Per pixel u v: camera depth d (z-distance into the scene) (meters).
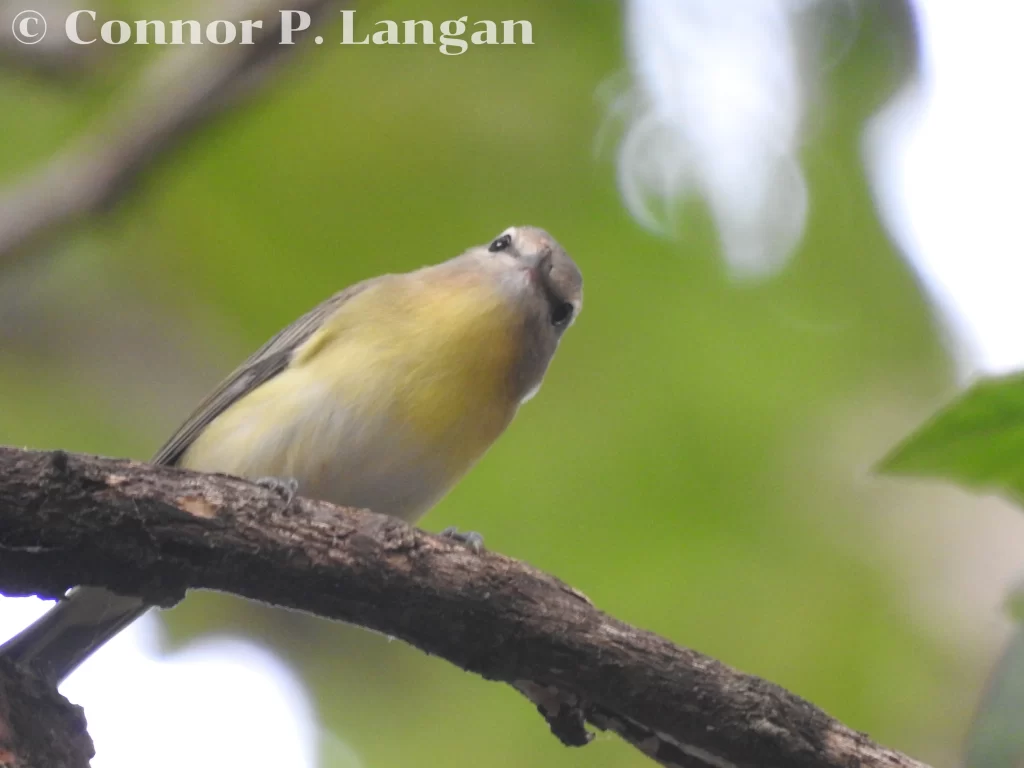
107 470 6.34
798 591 11.98
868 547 12.19
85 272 12.55
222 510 6.45
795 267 11.91
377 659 13.17
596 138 11.80
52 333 13.30
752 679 6.62
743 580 11.94
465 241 11.76
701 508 11.86
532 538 11.74
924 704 11.84
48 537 6.25
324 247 11.78
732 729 6.54
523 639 6.60
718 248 11.86
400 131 11.62
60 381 13.23
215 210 11.71
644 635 6.65
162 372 13.30
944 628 12.08
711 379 11.80
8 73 11.14
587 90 11.80
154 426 13.20
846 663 11.93
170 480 6.46
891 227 11.95
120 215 9.16
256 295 12.09
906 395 12.11
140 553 6.38
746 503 11.92
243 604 13.32
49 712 6.48
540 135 11.78
